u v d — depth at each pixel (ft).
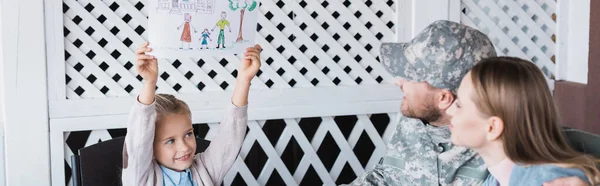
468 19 9.91
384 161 6.32
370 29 9.82
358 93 9.62
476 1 10.07
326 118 9.72
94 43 8.84
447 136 5.68
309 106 9.46
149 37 6.09
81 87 9.00
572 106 9.94
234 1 6.38
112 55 9.36
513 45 10.16
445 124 5.65
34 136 8.62
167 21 6.10
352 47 9.70
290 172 10.67
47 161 8.70
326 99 9.52
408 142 6.07
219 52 6.41
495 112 4.26
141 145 6.04
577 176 4.17
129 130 6.06
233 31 6.43
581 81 10.02
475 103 4.34
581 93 9.70
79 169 7.55
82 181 7.38
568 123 10.07
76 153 9.50
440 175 5.85
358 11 10.17
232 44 6.45
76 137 9.52
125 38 8.98
